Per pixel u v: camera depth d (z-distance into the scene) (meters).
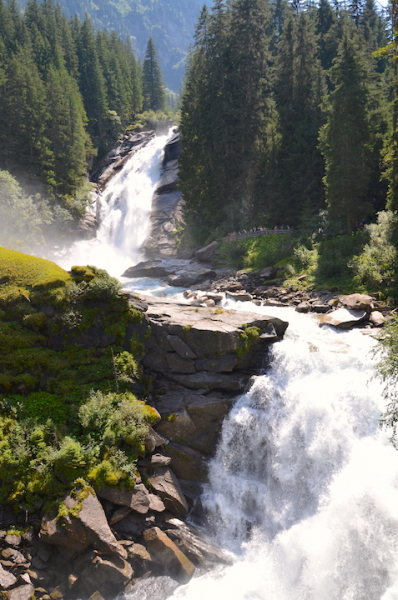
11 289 18.61
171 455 16.36
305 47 56.72
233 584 13.42
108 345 18.47
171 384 18.41
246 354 19.42
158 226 64.06
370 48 67.69
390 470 15.34
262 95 55.41
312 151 49.59
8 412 15.52
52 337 18.00
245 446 17.34
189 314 20.73
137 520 14.14
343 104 40.06
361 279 31.00
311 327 24.78
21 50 73.75
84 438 15.22
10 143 62.88
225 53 55.00
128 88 111.12
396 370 15.10
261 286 35.53
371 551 13.86
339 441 16.58
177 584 13.20
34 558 12.73
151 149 85.69
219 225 52.81
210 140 54.53
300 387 18.28
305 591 13.36
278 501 16.20
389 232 33.41
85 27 104.56
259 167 53.25
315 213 47.19
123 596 12.71
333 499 15.20
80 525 12.94
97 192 75.31
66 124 69.94
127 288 38.03
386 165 43.00
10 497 13.48
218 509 15.73
